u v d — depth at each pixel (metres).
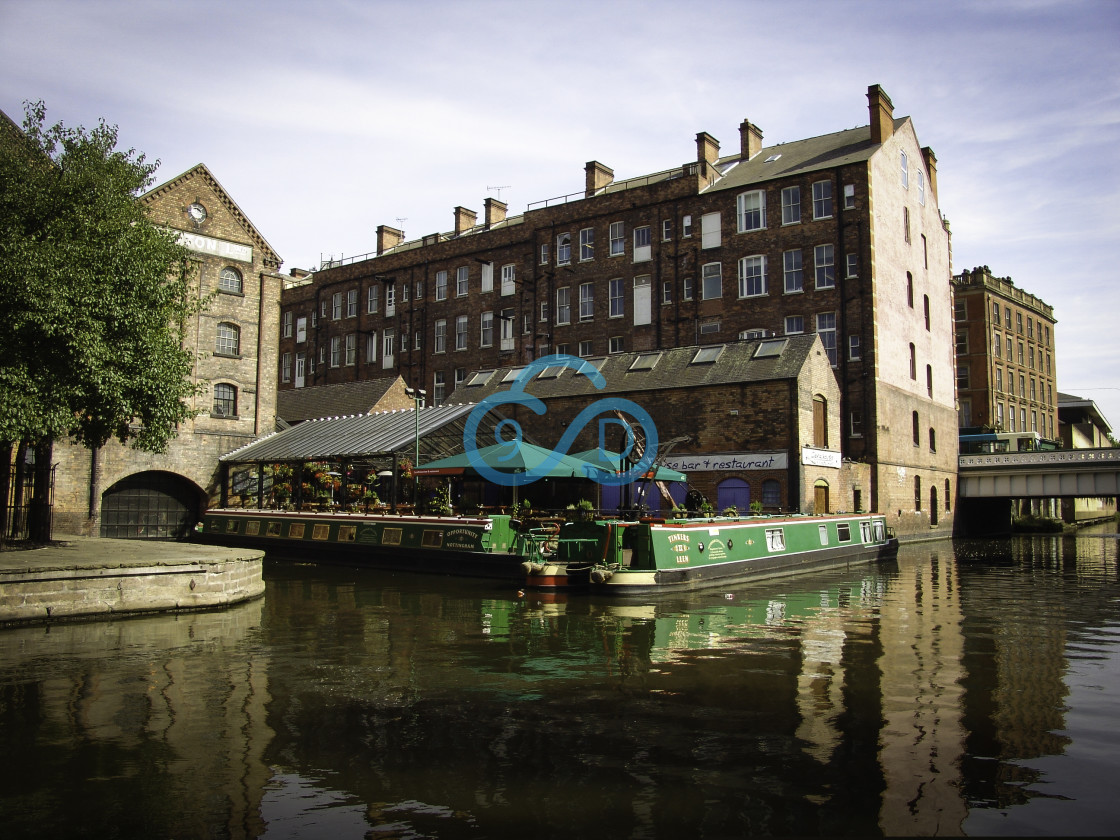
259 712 8.04
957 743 7.10
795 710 8.14
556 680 9.43
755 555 20.34
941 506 40.88
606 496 29.19
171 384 16.48
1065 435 72.38
